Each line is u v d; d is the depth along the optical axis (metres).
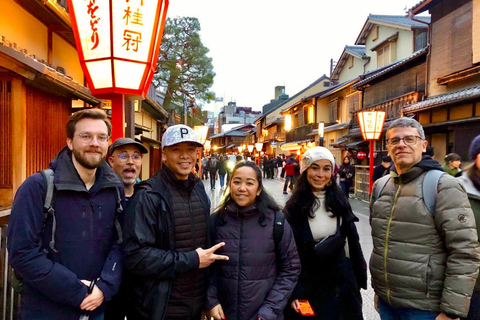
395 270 2.21
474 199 2.44
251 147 39.84
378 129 10.64
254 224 2.26
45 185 1.81
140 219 2.03
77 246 1.86
